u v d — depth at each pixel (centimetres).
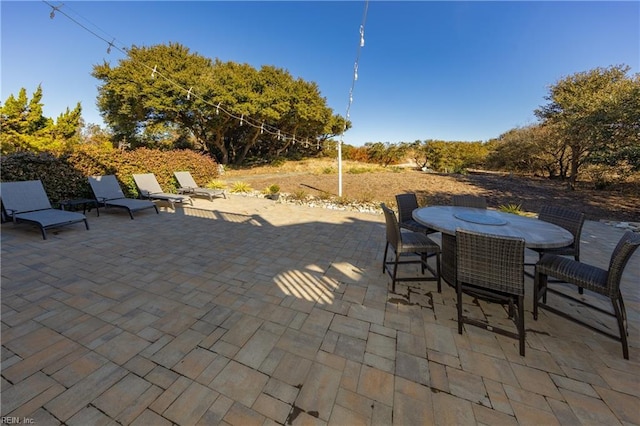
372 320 218
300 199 761
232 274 296
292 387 150
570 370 166
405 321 217
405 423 131
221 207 667
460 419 133
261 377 157
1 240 386
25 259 320
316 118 1739
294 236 442
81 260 322
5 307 220
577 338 198
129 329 197
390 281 289
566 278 205
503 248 179
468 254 193
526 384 155
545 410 139
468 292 205
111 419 128
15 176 473
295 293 259
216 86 1309
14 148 1327
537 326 213
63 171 545
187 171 869
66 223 409
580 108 878
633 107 678
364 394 147
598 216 650
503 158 1692
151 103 1252
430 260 349
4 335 185
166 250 364
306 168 1827
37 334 188
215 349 179
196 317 215
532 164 1545
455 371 165
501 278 184
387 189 1006
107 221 512
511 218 273
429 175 1493
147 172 734
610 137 744
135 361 166
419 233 329
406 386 153
